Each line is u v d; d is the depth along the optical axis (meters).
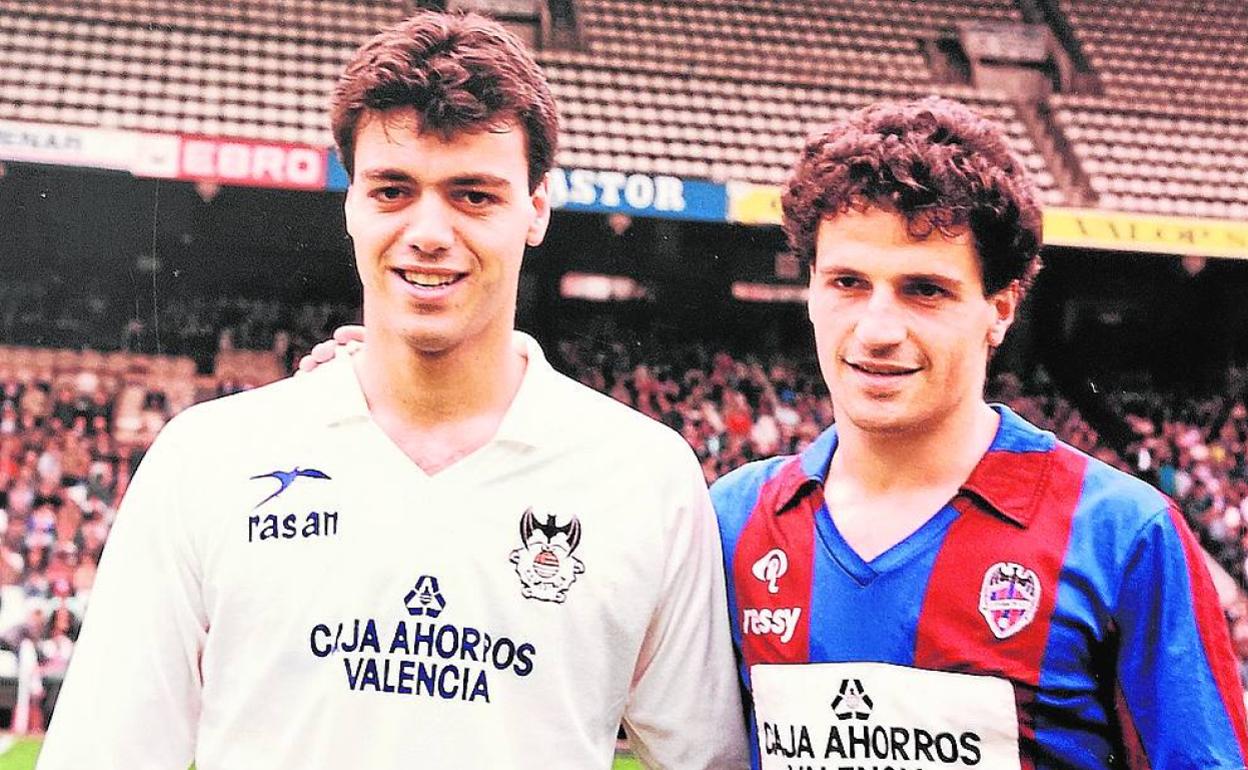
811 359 13.48
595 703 1.68
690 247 12.80
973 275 1.62
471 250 1.62
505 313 1.70
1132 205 12.96
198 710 1.73
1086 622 1.57
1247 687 9.86
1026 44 14.38
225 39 13.08
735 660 1.82
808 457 1.82
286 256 12.65
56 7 12.88
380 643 1.62
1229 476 12.83
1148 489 1.64
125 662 1.68
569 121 13.04
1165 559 1.58
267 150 10.72
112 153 10.53
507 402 1.76
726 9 14.35
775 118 13.48
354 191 1.66
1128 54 14.38
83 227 12.16
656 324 13.48
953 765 1.58
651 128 13.13
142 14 13.06
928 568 1.64
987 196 1.59
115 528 1.75
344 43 13.35
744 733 1.83
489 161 1.61
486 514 1.67
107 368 12.55
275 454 1.70
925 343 1.60
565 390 1.79
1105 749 1.61
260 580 1.65
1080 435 13.23
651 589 1.72
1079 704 1.58
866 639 1.65
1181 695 1.55
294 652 1.63
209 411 1.77
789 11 14.59
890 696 1.62
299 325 13.02
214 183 10.84
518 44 1.69
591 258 13.03
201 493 1.70
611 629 1.69
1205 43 14.61
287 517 1.67
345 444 1.70
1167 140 13.59
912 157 1.57
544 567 1.67
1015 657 1.58
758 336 13.62
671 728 1.78
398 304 1.63
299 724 1.62
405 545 1.65
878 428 1.63
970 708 1.58
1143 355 13.66
